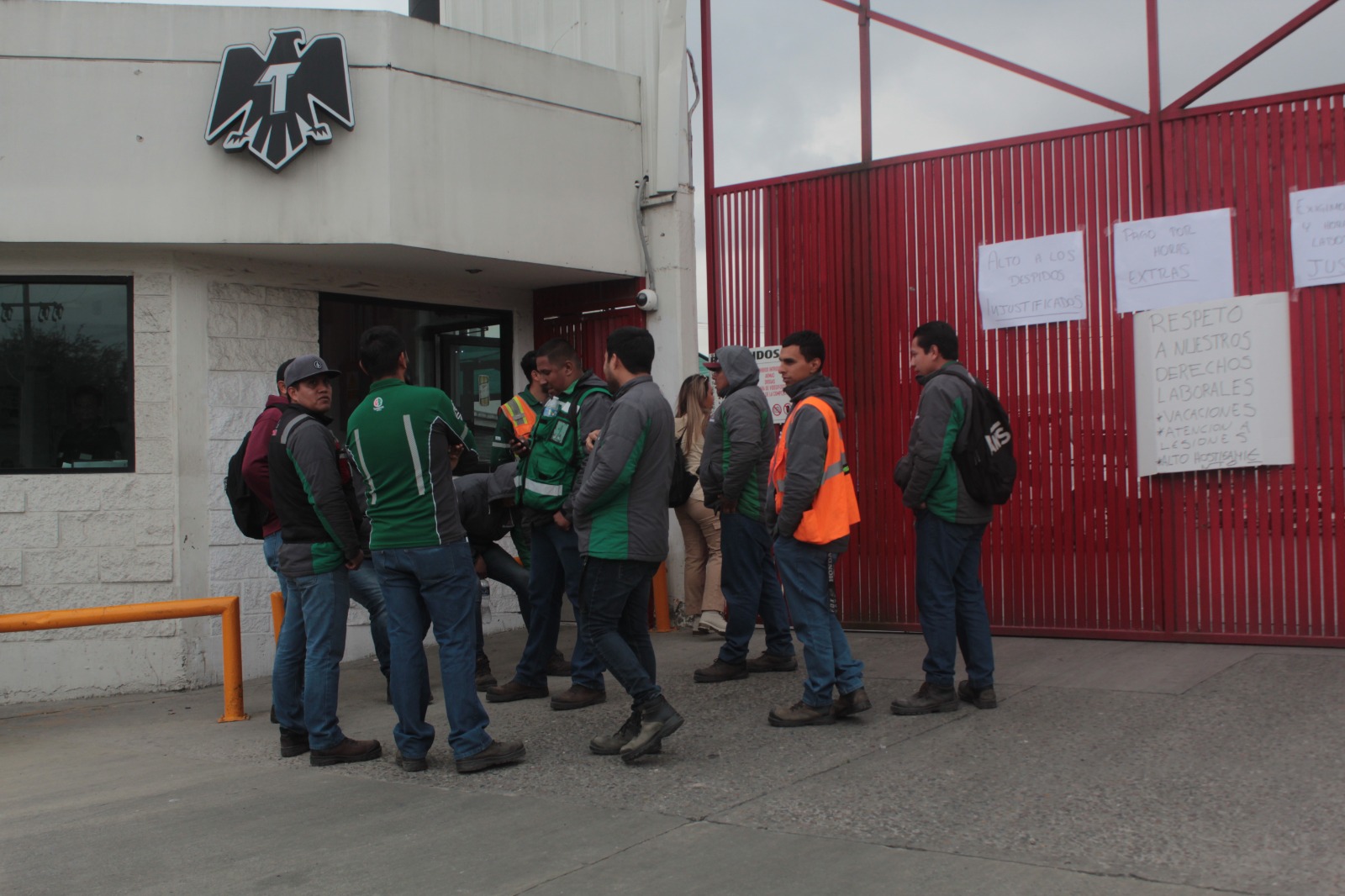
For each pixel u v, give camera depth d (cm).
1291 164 676
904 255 798
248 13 757
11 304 777
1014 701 579
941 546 558
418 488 501
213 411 798
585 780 483
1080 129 736
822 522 545
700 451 819
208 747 596
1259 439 680
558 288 948
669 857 383
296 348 835
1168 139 710
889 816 412
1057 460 743
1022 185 757
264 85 749
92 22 746
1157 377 709
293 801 479
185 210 754
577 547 629
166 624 780
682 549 889
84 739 635
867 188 812
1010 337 759
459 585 509
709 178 883
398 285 881
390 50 761
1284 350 675
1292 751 464
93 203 746
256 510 584
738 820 418
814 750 509
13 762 586
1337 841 365
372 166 758
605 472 498
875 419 808
